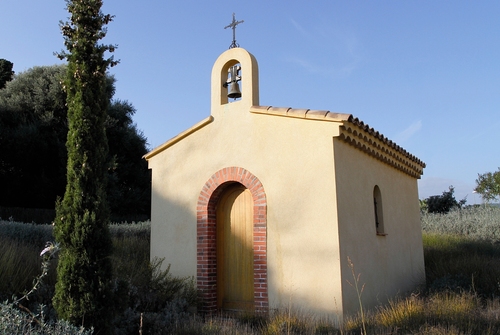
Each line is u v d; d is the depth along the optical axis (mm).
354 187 8719
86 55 6273
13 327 4523
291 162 8383
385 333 6289
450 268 11805
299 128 8391
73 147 5980
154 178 10219
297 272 7980
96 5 6426
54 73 22141
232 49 9562
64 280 5680
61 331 4973
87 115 6059
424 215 26047
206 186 9344
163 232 9836
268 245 8359
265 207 8500
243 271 9016
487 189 29766
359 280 8234
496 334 6426
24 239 12133
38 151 19797
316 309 7676
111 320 5965
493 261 12242
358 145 8859
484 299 9461
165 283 8672
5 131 19250
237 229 9219
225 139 9281
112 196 21062
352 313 7742
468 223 22422
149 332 6977
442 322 6816
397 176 11812
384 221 10172
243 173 8867
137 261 10625
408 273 11438
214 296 9062
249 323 7441
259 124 8898
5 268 7629
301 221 8086
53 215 18859
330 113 8031
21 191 19719
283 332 6570
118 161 22328
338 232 7688
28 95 21062
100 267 5875
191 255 9320
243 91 9242
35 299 7199
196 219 9375
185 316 7836
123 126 23641
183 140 9914
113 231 15461
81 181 5910
